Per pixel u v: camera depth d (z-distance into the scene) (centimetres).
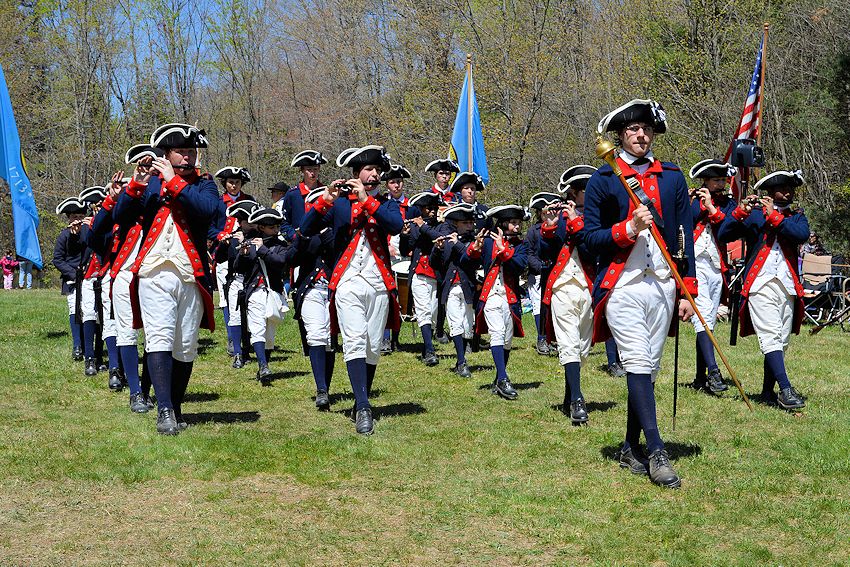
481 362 1085
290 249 828
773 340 816
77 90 3256
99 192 975
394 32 2992
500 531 498
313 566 451
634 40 2541
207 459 625
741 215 828
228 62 3578
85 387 888
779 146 2553
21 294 1967
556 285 765
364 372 729
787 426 733
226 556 461
